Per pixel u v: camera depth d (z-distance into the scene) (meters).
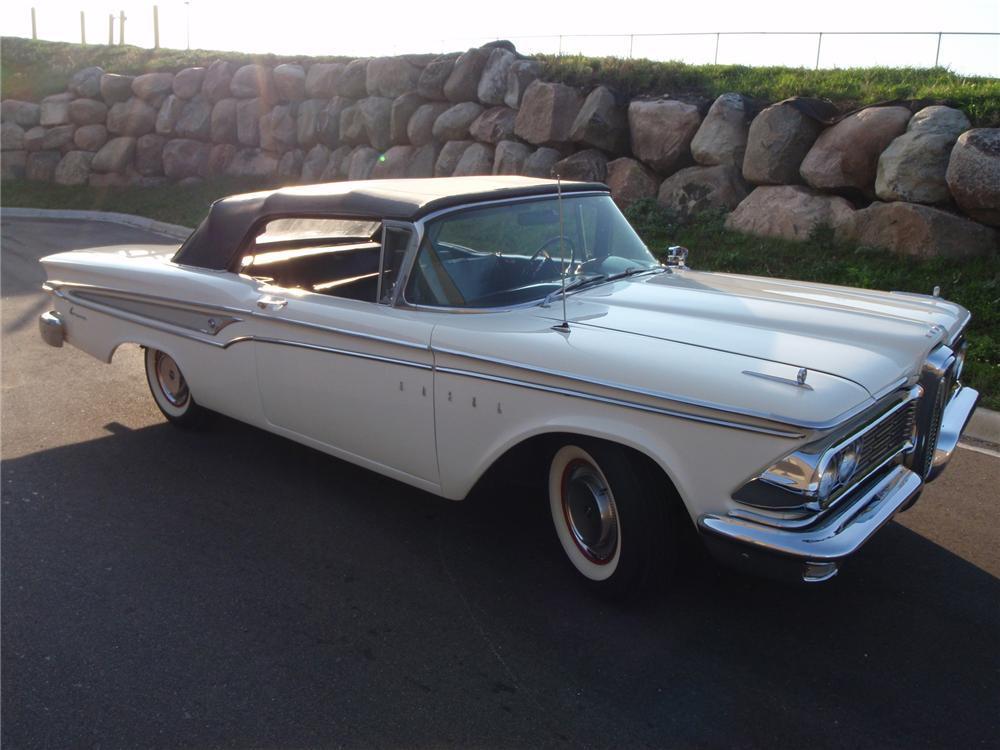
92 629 3.20
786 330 3.19
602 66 12.46
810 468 2.56
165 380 5.19
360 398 3.76
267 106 17.45
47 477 4.61
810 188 9.23
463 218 3.76
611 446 3.03
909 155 8.10
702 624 3.15
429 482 3.64
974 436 5.17
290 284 4.61
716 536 2.72
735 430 2.64
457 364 3.34
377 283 3.92
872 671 2.87
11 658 3.03
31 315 8.55
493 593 3.40
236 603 3.37
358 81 15.47
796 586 3.40
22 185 20.36
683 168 10.63
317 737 2.61
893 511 2.86
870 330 3.20
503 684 2.84
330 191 4.09
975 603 3.29
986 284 7.26
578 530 3.30
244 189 17.19
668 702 2.73
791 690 2.78
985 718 2.64
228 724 2.67
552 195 4.12
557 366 3.03
